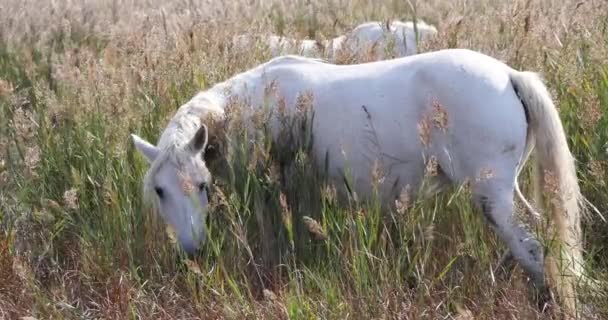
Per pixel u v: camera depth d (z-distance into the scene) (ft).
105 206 30.91
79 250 30.91
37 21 55.98
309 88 28.76
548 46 35.60
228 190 29.58
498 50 34.73
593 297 25.22
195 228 27.40
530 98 26.37
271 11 56.70
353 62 33.42
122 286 27.94
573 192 26.40
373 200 27.73
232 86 29.84
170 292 27.66
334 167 28.53
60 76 40.55
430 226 26.55
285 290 26.53
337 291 26.11
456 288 26.45
